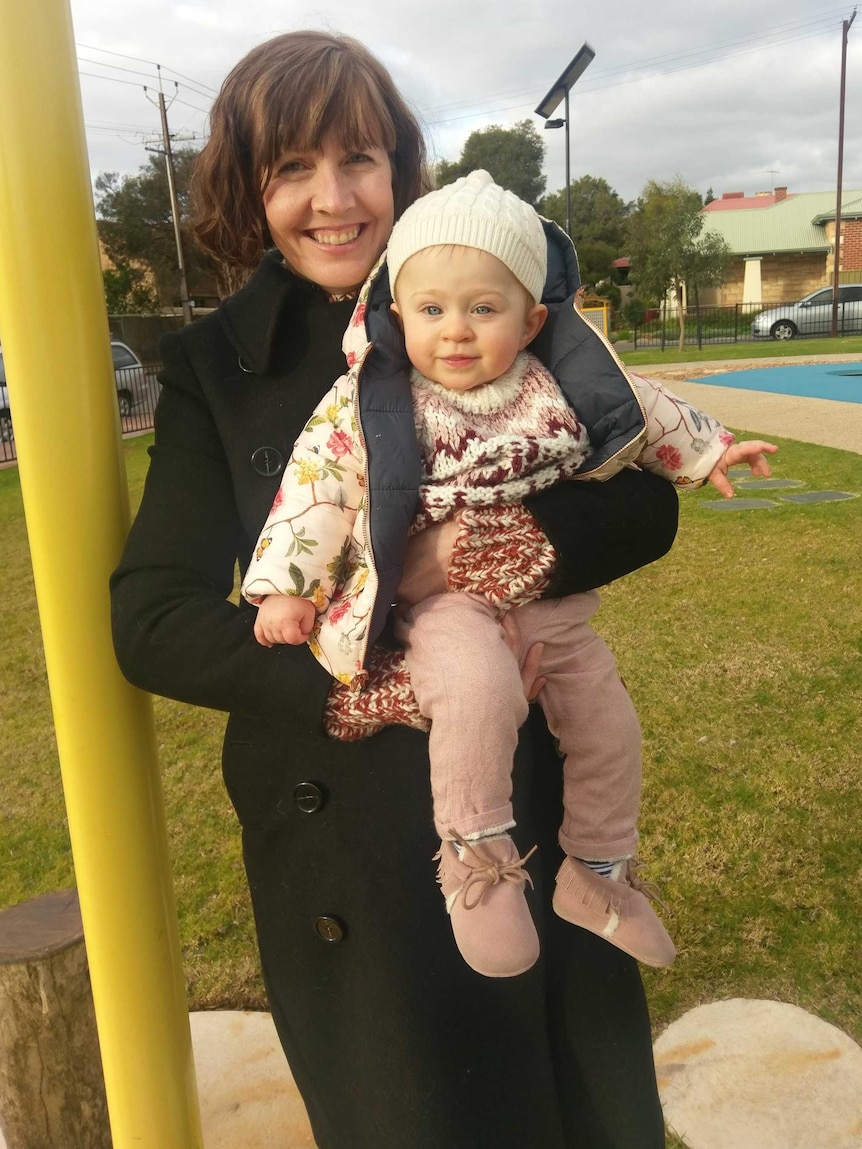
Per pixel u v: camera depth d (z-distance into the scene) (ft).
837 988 8.28
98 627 4.37
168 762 13.50
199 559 4.30
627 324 113.91
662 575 18.83
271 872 4.85
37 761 14.28
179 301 129.59
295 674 4.06
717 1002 8.18
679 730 12.64
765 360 65.98
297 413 4.52
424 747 4.54
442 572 4.32
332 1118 4.84
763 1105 7.17
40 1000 6.41
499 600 4.28
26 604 21.49
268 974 5.02
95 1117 6.88
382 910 4.51
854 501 23.18
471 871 4.05
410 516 4.10
